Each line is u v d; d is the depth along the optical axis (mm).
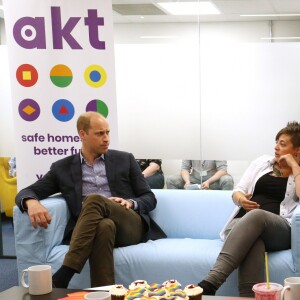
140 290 1814
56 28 3674
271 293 1734
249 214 2588
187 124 3934
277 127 3812
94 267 2691
